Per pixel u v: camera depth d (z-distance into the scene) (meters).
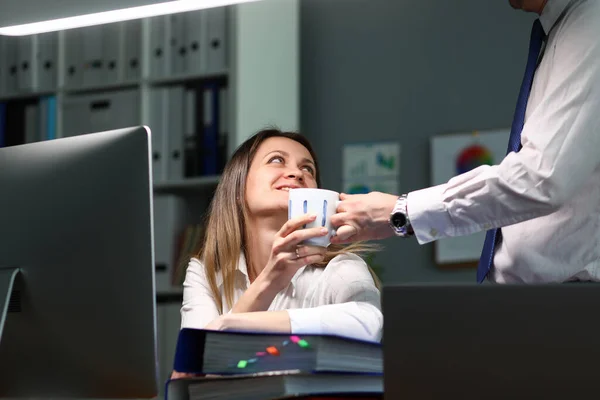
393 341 1.18
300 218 1.56
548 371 1.12
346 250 1.90
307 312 1.52
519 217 1.50
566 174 1.46
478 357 1.15
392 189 4.65
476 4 4.60
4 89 4.62
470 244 4.43
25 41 4.59
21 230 1.51
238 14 4.18
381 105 4.72
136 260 1.42
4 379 1.54
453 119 4.59
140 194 1.42
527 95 1.71
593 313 1.11
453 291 1.16
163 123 4.28
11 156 1.55
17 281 1.51
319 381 1.29
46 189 1.50
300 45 4.88
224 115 4.18
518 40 4.51
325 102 4.82
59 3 1.84
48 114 4.51
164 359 4.05
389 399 1.18
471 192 1.50
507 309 1.14
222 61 4.20
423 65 4.66
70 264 1.46
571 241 1.60
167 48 4.32
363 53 4.79
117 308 1.43
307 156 1.89
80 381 1.47
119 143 1.45
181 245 4.21
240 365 1.30
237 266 1.83
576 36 1.52
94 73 4.46
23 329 1.51
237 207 1.85
